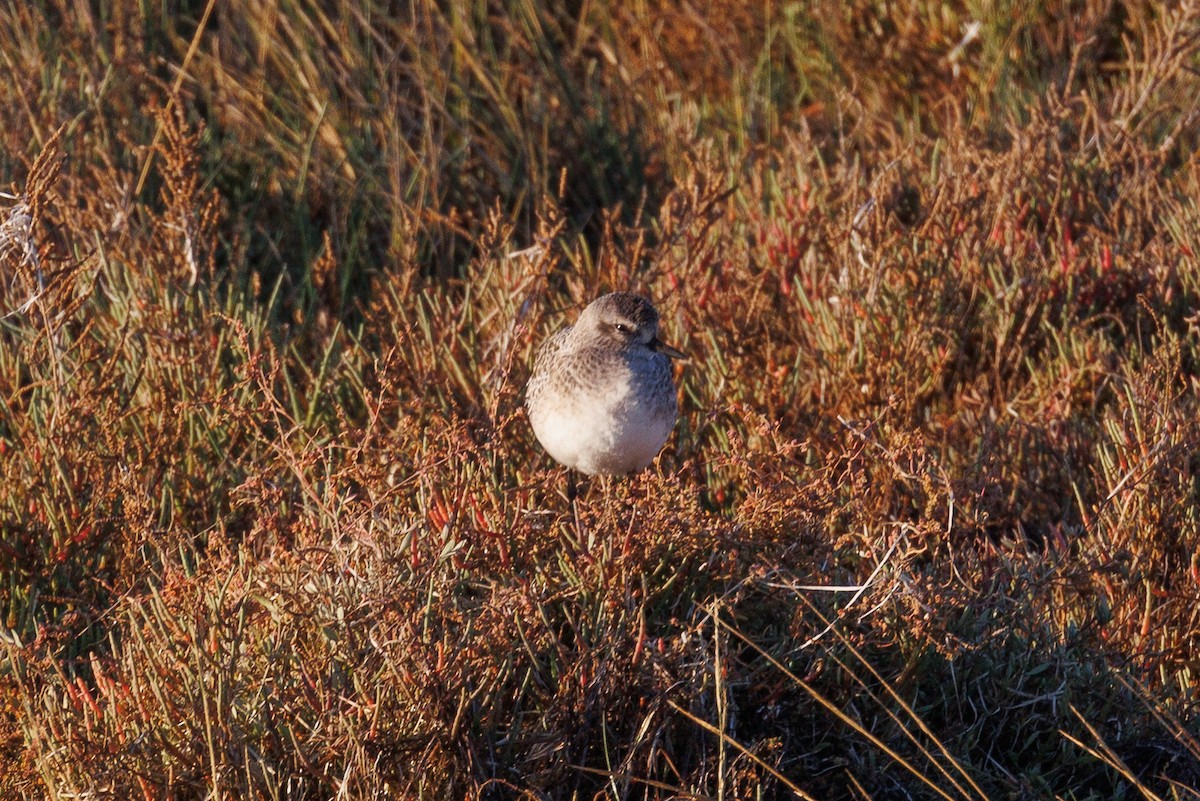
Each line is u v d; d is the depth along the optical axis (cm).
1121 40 1648
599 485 984
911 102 1656
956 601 775
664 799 718
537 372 955
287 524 852
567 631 806
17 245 944
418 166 1416
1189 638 870
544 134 1503
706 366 1134
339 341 1215
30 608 862
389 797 683
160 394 1043
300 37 1523
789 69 1747
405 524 785
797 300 1219
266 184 1457
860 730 696
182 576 777
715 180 1228
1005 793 746
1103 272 1196
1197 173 1354
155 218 1200
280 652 713
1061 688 770
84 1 1518
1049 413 1077
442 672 698
